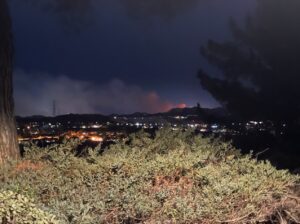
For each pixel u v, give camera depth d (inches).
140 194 176.6
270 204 200.5
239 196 186.1
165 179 199.8
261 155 491.8
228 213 181.5
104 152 236.8
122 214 168.2
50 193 179.8
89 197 169.8
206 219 175.8
